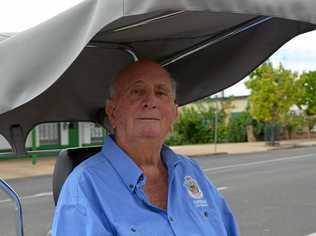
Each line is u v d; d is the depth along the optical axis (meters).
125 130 2.58
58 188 3.09
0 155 3.23
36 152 3.35
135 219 2.34
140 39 3.14
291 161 19.58
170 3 1.77
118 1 1.78
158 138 2.58
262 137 33.59
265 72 28.88
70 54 1.88
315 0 1.90
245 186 12.22
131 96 2.58
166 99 2.62
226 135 32.38
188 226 2.51
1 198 9.51
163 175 2.67
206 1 1.81
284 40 3.11
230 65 3.36
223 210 2.87
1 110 1.97
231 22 2.95
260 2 1.86
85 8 1.89
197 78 3.48
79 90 3.33
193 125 30.30
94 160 2.49
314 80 37.38
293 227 7.62
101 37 2.97
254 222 8.00
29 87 1.95
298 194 10.74
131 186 2.40
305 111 37.50
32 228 7.74
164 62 3.44
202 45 3.25
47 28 1.96
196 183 2.74
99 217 2.27
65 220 2.25
